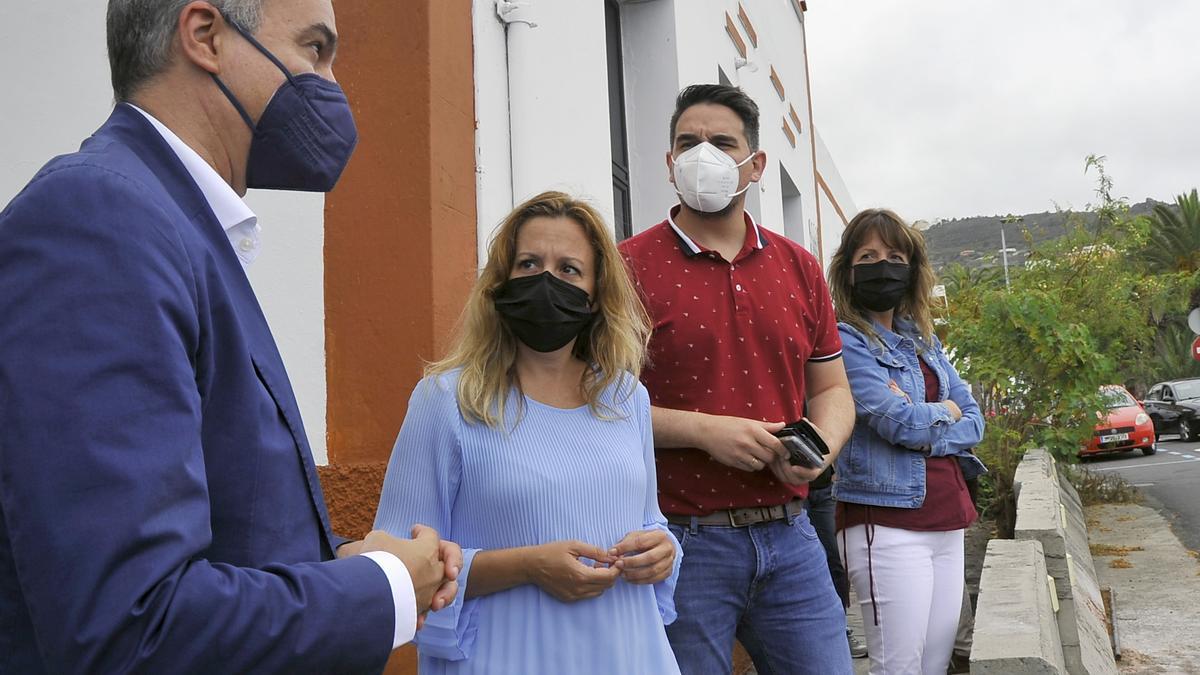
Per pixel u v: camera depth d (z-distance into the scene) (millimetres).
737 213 3082
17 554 1092
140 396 1138
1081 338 8859
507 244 2391
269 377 1432
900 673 3465
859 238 3816
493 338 2332
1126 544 9953
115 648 1081
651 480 2484
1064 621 4309
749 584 2869
